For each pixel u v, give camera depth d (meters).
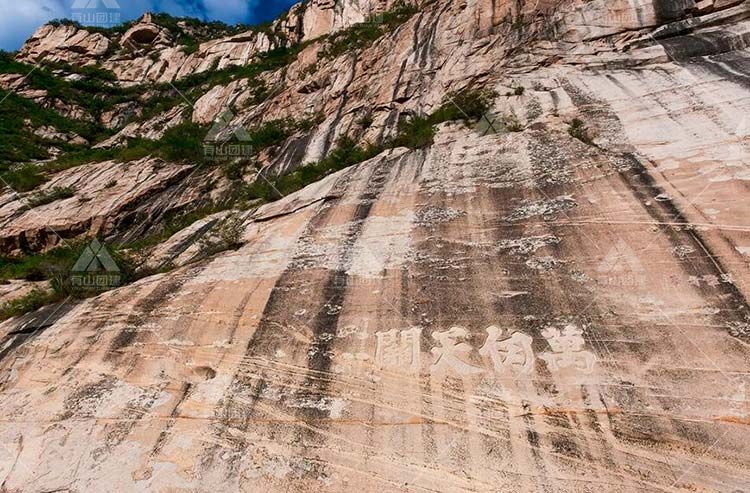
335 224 7.62
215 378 5.17
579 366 4.47
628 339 4.59
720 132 6.98
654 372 4.27
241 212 9.86
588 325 4.82
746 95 7.64
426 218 7.12
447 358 4.84
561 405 4.20
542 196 6.92
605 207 6.30
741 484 3.45
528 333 4.90
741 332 4.38
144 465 4.38
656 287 5.01
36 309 7.89
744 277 4.82
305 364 5.10
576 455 3.84
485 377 4.58
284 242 7.54
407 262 6.28
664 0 11.37
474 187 7.59
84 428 4.88
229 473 4.18
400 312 5.50
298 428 4.46
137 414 4.92
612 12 11.80
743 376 4.06
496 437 4.08
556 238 6.03
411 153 9.41
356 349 5.15
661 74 9.54
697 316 4.62
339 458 4.16
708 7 11.02
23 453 4.75
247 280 6.69
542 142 8.31
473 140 9.15
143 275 8.15
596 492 3.59
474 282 5.69
